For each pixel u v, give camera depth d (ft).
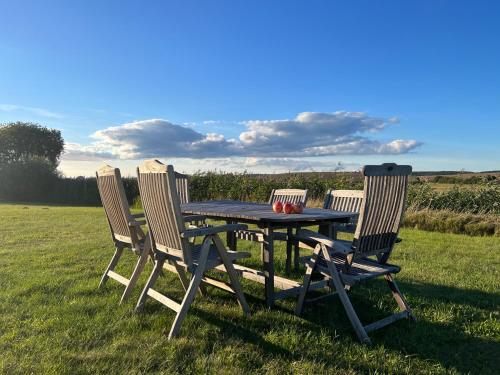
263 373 8.18
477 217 31.60
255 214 12.24
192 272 10.48
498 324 11.11
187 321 10.71
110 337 9.75
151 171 10.43
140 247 12.98
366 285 14.62
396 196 10.66
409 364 8.80
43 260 18.26
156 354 8.80
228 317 11.17
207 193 53.83
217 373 8.10
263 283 14.03
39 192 80.89
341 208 17.56
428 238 26.43
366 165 9.56
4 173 80.28
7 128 122.42
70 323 10.51
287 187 47.21
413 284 14.99
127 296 12.47
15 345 9.12
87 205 70.64
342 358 8.96
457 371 8.64
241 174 53.01
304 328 10.55
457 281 15.52
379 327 10.44
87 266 17.12
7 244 22.72
